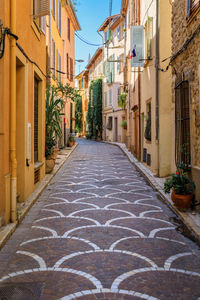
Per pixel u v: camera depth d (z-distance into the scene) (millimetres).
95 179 11109
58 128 12078
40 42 9508
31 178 8125
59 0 21375
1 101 5379
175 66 8578
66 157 17906
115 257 4355
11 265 4094
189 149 7094
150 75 12320
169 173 10969
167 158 10992
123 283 3604
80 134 56062
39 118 10156
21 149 7152
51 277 3748
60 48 22109
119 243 4906
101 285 3549
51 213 6652
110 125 35656
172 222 6102
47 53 15867
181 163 7004
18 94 7090
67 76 26406
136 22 16234
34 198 7621
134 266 4070
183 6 7609
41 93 10078
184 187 6691
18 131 7141
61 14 22250
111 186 9820
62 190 9148
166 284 3600
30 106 7887
